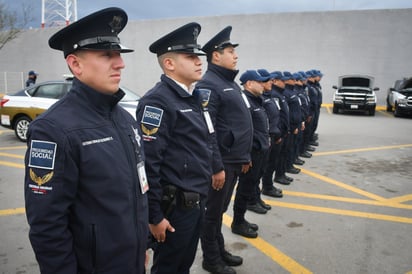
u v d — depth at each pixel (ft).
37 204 3.88
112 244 4.28
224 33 8.87
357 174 19.03
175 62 6.57
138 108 6.40
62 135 3.95
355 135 32.01
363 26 56.18
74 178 4.03
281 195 15.06
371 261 9.68
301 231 11.59
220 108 8.84
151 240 6.56
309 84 24.22
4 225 11.17
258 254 10.00
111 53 4.33
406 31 54.60
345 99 46.62
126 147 4.53
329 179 17.98
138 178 4.68
